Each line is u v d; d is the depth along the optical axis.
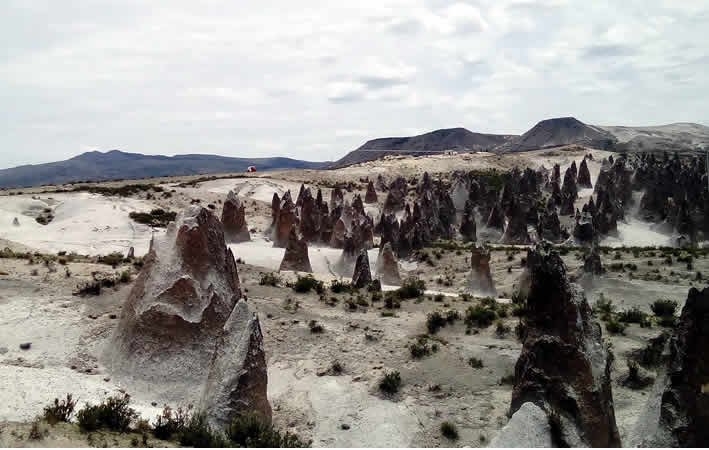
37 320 21.59
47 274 26.08
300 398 18.58
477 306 25.23
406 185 100.38
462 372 19.67
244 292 27.00
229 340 16.81
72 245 45.66
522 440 12.57
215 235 22.06
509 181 85.56
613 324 22.78
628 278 36.03
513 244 57.78
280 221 51.69
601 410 14.01
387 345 22.02
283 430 16.69
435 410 17.58
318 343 22.27
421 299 28.12
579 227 53.53
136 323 19.80
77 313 22.66
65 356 19.66
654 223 64.94
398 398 18.47
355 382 19.50
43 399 14.54
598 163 120.19
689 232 55.84
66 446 11.25
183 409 17.00
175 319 19.70
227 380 15.51
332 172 123.56
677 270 37.31
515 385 15.82
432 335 22.81
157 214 59.94
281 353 21.56
